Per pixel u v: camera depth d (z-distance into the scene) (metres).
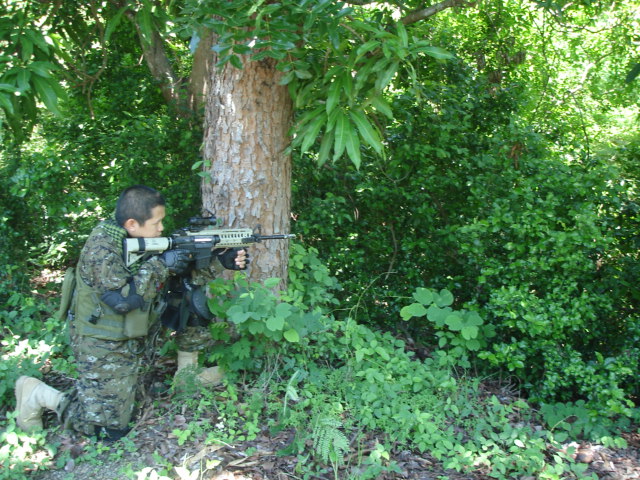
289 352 4.43
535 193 4.90
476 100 6.04
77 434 3.60
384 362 4.49
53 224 5.98
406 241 5.68
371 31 3.77
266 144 4.34
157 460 3.38
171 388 3.99
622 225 5.07
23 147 6.27
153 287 3.40
